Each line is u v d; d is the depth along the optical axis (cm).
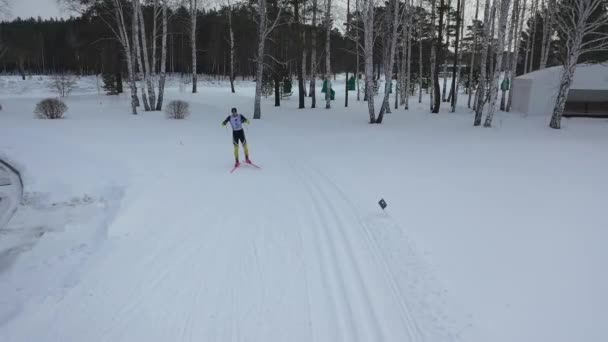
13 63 8062
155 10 2592
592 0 1947
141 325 461
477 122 2038
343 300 496
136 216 798
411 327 439
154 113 2505
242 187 996
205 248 654
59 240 720
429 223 721
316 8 2856
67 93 4222
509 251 604
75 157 1370
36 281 575
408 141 1616
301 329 445
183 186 1007
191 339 434
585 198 847
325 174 1110
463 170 1109
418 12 3250
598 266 552
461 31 3209
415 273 550
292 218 778
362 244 650
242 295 515
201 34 6938
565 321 435
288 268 581
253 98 3681
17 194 1045
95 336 445
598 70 2273
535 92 2364
